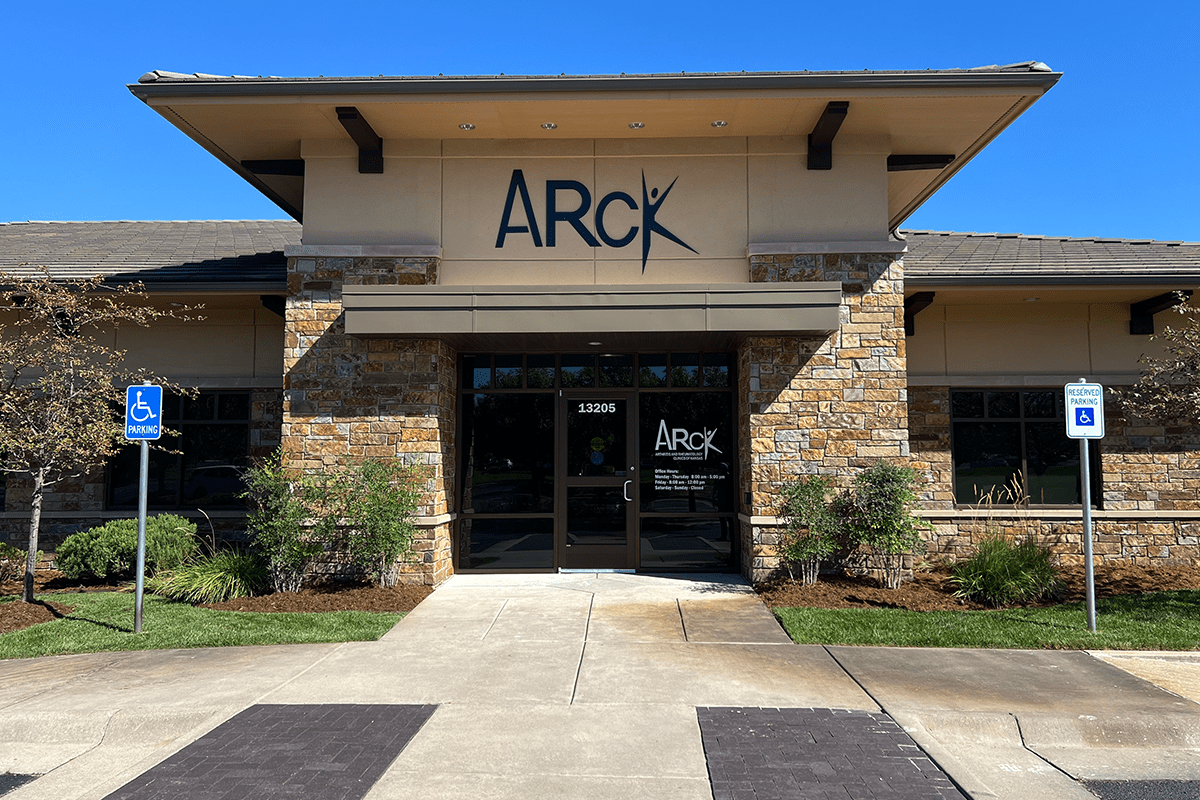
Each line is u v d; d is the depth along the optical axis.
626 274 10.28
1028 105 9.29
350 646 7.32
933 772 4.57
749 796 4.26
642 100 9.19
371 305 9.44
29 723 5.41
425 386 10.09
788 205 10.26
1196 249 12.62
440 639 7.54
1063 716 5.36
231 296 11.40
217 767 4.64
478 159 10.40
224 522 12.26
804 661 6.75
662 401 11.16
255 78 9.13
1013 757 5.04
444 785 4.42
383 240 10.27
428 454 10.02
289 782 4.45
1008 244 13.53
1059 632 7.55
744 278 10.26
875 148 10.22
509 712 5.55
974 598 9.01
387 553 9.30
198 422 12.49
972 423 12.26
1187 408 9.15
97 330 12.43
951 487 12.02
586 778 4.52
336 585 9.77
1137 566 11.39
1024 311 12.21
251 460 12.27
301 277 10.20
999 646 7.22
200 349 12.43
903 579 9.85
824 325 9.34
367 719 5.43
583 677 6.34
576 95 9.12
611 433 11.16
